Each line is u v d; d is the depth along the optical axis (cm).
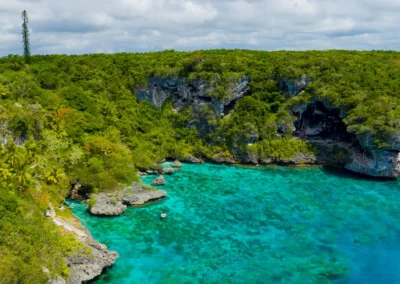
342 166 8175
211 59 9756
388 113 7506
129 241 4750
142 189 6228
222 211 5769
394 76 9075
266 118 8825
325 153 8444
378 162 7369
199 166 8294
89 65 10262
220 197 6362
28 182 4856
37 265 3309
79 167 6131
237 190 6725
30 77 8512
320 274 4106
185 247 4644
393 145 7188
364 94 8256
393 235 5009
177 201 6144
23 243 3453
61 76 9388
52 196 5362
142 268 4150
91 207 5472
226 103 9112
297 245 4731
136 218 5434
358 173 7731
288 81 9100
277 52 11162
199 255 4459
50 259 3584
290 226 5269
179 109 9800
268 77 9475
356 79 8781
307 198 6353
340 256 4475
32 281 3109
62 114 7219
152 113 9606
